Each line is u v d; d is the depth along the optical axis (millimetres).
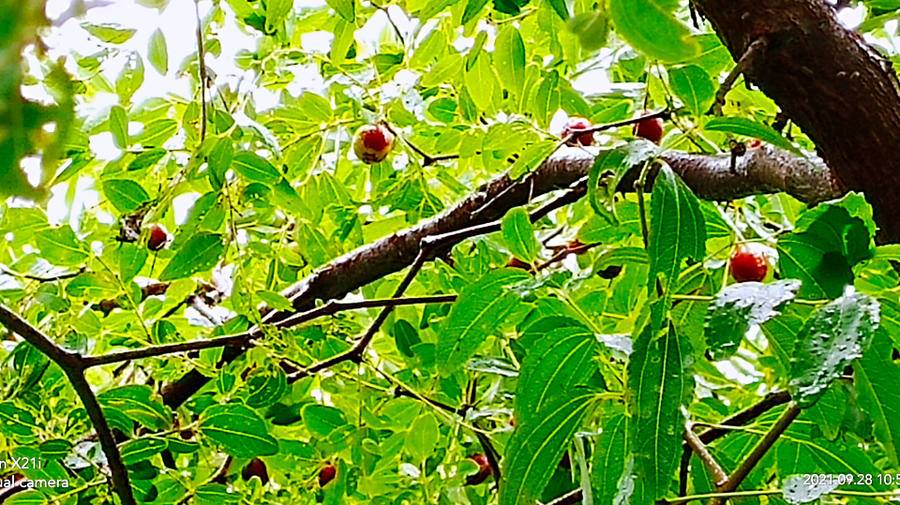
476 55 1139
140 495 1104
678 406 783
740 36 822
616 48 1143
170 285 1191
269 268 1224
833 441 927
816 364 766
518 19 1118
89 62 1084
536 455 878
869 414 791
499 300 973
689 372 786
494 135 1128
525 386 901
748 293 801
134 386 1088
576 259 1263
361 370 1276
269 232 1228
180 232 1105
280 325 1130
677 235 797
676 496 961
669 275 795
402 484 1268
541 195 1229
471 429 1199
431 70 1177
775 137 952
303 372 1183
